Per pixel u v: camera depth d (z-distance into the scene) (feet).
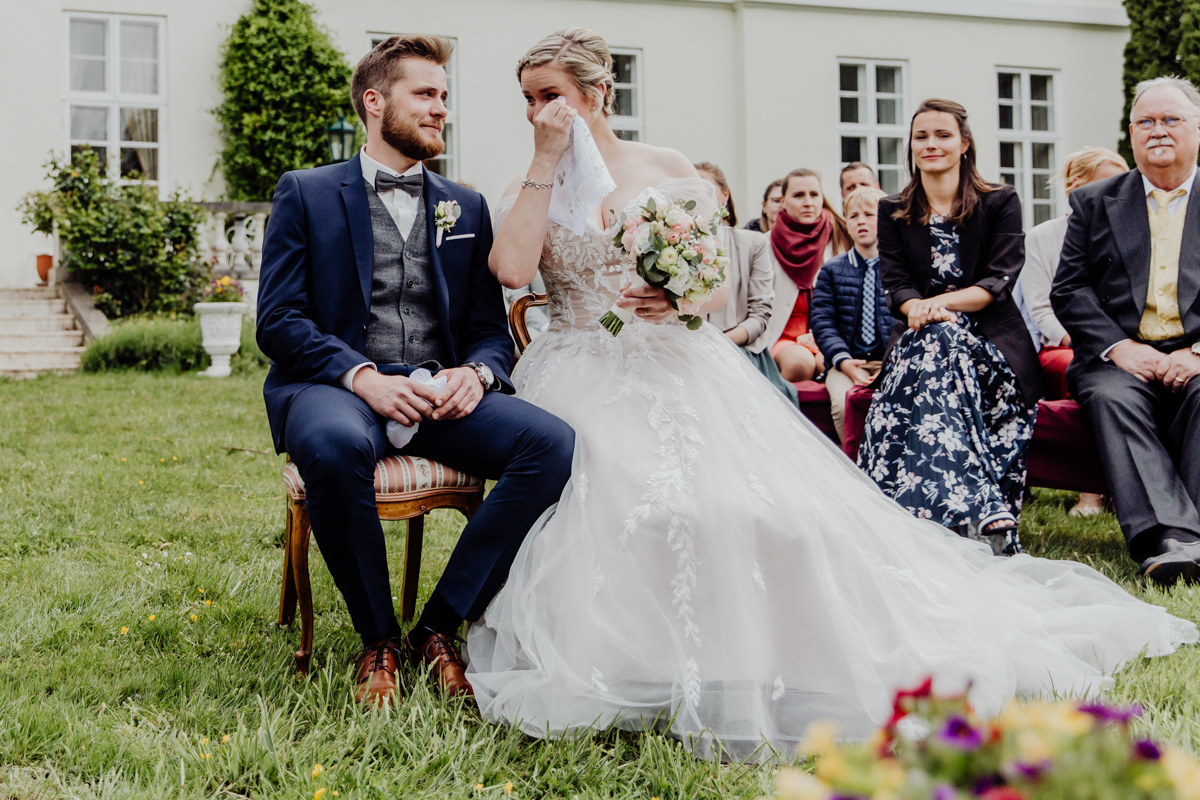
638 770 6.06
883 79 45.39
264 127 40.06
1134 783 2.58
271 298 8.07
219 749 6.10
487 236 8.99
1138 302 11.39
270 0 39.73
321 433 7.18
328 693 6.91
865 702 6.69
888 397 11.28
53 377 28.22
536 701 6.58
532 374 8.73
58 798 5.63
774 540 7.06
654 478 7.21
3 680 7.25
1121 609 8.27
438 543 11.73
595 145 8.50
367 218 8.34
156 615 8.87
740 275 14.53
